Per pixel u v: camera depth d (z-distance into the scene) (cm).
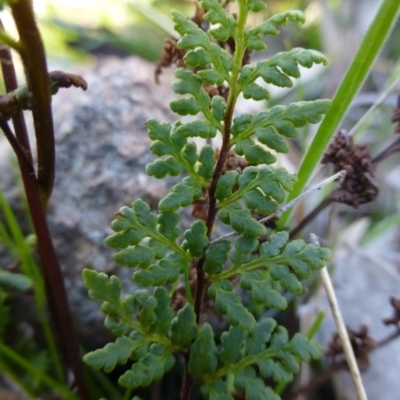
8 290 20
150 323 11
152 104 24
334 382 20
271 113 11
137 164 23
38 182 12
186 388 12
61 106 25
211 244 12
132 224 11
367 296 23
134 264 11
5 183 23
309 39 51
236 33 11
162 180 22
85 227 22
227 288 12
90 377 20
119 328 11
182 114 11
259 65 11
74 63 43
